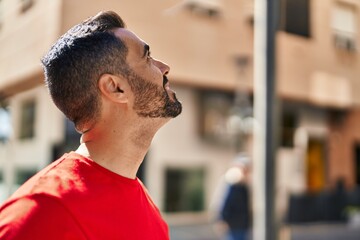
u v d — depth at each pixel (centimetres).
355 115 1098
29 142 475
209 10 589
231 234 476
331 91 552
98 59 94
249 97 899
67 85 96
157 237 104
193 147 984
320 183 1105
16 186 305
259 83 239
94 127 98
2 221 79
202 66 705
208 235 833
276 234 230
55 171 89
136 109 99
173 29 576
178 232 852
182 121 956
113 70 96
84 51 94
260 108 237
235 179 479
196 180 1002
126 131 99
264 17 234
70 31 99
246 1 426
